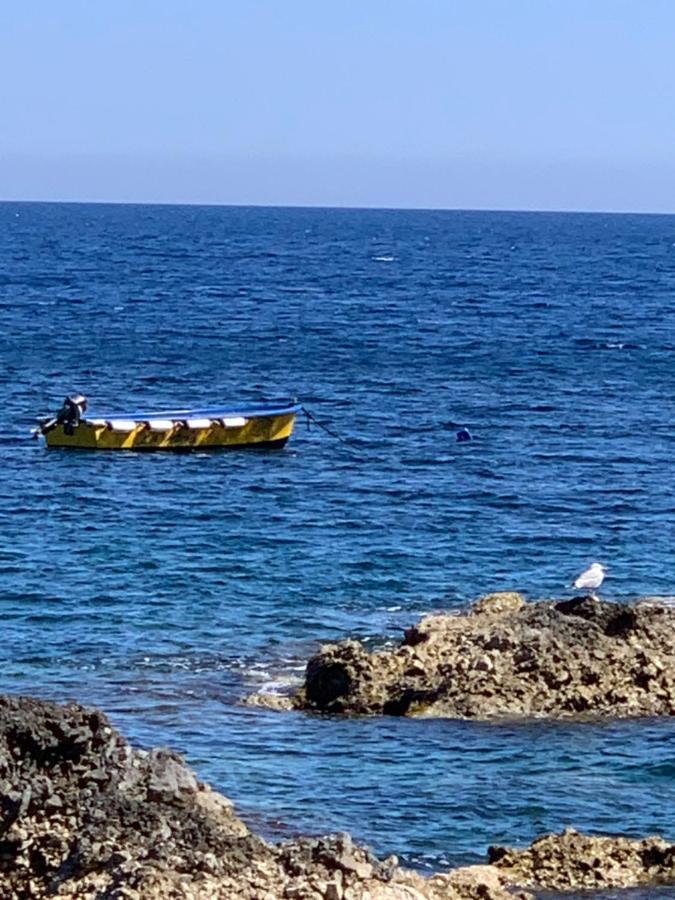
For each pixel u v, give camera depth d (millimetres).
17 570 45438
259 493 57281
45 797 24078
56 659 37781
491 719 33469
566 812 28969
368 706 34188
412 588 44719
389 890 22766
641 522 53969
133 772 24984
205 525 51750
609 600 43156
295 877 22922
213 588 44000
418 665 35125
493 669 34594
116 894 21922
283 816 28547
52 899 22516
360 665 34969
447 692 34156
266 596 43438
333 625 41031
